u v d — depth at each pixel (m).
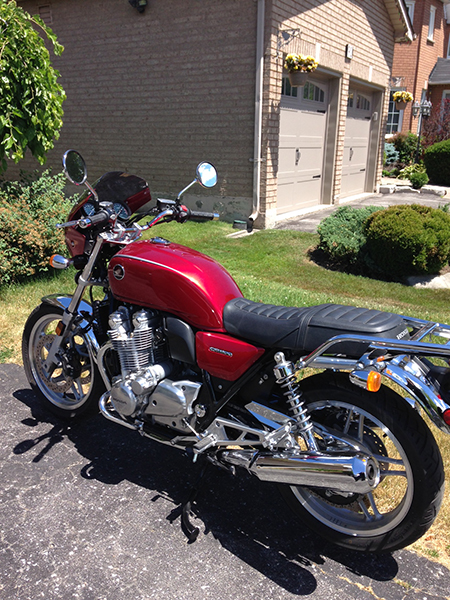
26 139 6.62
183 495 2.82
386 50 13.96
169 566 2.33
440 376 2.11
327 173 12.13
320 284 6.81
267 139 9.19
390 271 7.36
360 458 2.18
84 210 3.12
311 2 9.80
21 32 6.47
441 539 2.52
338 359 2.19
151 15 9.88
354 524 2.40
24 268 5.95
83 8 10.69
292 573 2.31
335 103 11.65
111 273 2.80
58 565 2.32
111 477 2.95
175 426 2.66
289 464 2.29
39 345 3.60
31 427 3.45
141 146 10.84
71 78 11.34
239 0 8.83
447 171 18.05
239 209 9.88
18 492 2.80
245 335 2.44
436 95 22.75
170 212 3.03
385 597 2.19
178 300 2.57
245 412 2.55
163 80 10.12
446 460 3.02
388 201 13.23
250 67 9.06
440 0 21.72
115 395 2.72
